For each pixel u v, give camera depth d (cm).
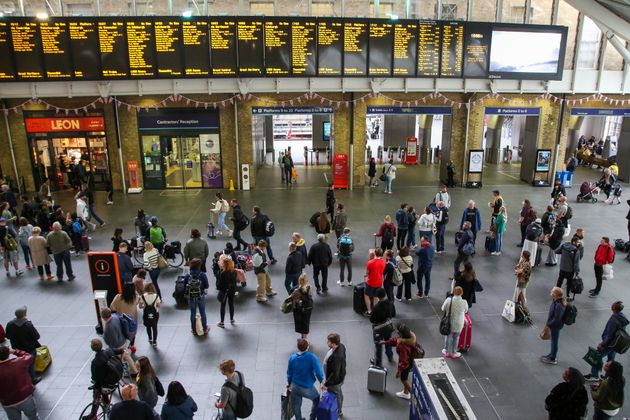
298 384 670
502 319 1025
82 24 1723
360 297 1041
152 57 1764
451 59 1864
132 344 909
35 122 2117
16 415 681
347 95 2150
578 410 621
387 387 798
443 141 2367
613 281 1220
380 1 1942
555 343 854
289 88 1912
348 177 2230
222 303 980
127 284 862
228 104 2144
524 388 798
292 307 963
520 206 1927
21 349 800
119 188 2208
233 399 617
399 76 1856
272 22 1755
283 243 1473
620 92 2150
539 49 1903
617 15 1278
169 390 578
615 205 1953
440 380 598
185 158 2214
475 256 1381
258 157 2719
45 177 2206
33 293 1162
